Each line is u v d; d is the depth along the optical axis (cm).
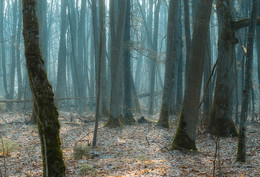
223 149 979
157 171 702
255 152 891
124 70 1684
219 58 1193
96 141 1182
